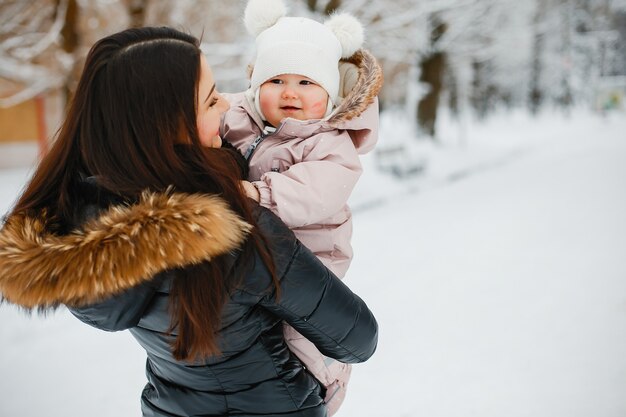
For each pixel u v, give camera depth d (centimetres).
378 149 1248
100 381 376
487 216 823
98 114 115
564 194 957
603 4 4050
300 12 1076
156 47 115
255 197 130
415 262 603
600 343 375
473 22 1678
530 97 3709
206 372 128
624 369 340
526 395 323
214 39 1216
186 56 117
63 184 120
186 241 104
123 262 103
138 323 126
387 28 1280
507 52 1920
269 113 163
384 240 715
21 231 113
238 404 131
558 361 357
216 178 117
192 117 117
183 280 111
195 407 134
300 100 159
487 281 517
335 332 131
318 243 150
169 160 113
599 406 306
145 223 105
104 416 334
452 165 1509
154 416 144
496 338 397
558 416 301
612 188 970
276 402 132
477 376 349
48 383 373
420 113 1748
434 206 966
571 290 474
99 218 111
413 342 404
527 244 636
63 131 122
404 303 481
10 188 1039
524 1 1850
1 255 110
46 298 106
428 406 323
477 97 3106
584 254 577
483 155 1767
